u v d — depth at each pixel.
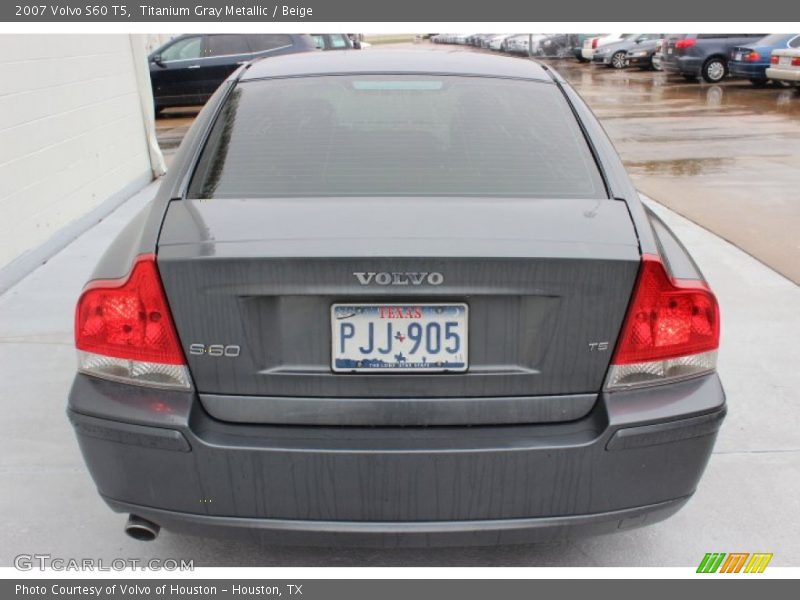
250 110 2.55
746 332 4.25
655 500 2.03
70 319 4.42
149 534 2.13
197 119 2.57
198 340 1.94
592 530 2.01
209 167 2.31
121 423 1.96
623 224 2.06
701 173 8.79
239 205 2.14
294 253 1.87
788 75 16.30
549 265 1.89
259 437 1.94
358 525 1.95
